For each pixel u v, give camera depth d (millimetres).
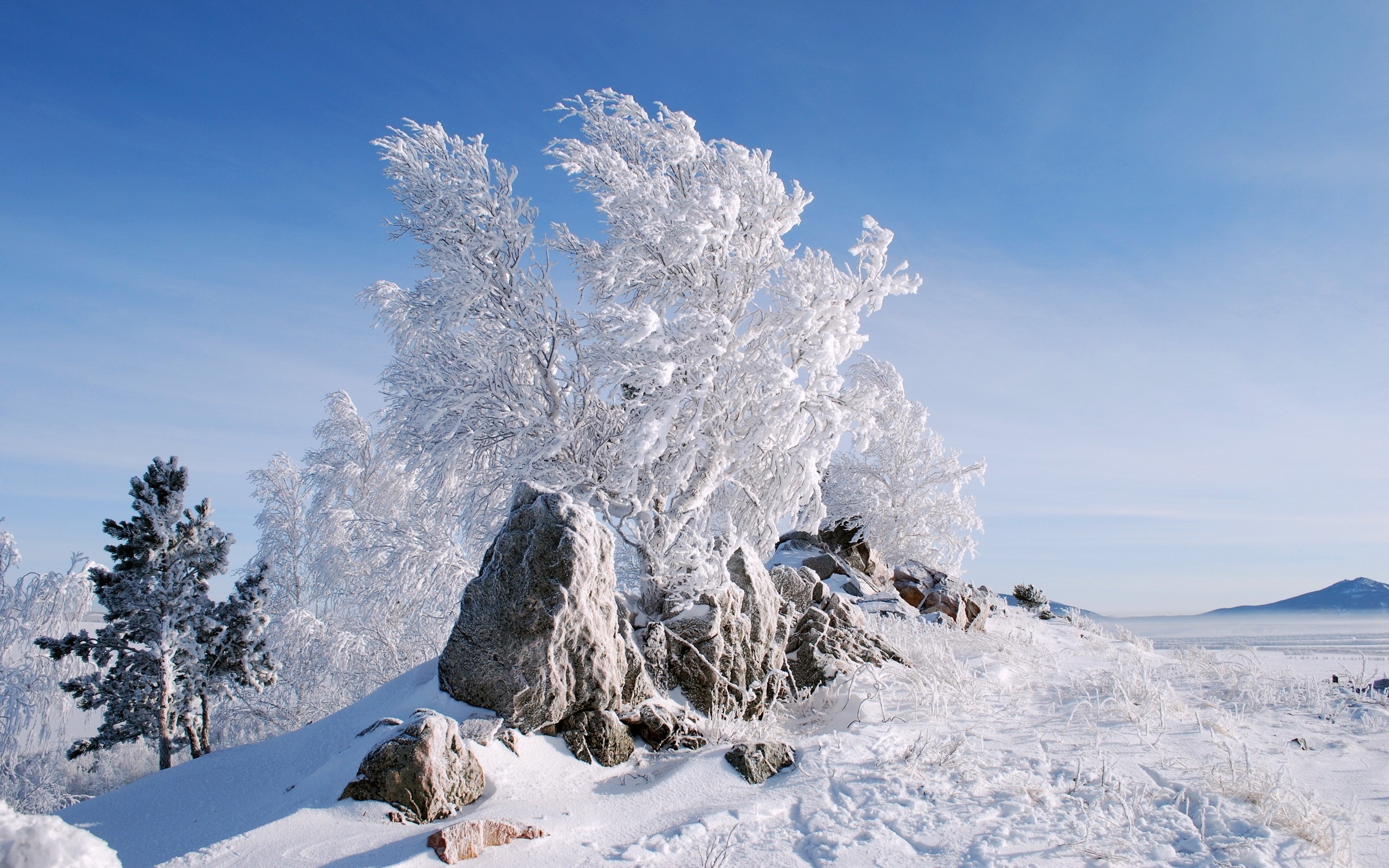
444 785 6207
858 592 19312
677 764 7574
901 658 11695
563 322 14625
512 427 14258
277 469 24391
